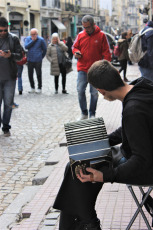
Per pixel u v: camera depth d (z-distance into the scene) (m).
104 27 72.19
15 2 37.41
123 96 2.30
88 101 10.02
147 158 2.14
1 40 6.43
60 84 13.80
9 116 6.64
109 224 3.26
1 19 6.34
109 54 6.83
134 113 2.14
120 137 2.70
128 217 3.36
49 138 6.57
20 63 11.00
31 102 10.06
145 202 2.69
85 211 2.58
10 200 4.25
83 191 2.54
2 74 6.44
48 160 5.22
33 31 11.24
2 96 6.65
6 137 6.68
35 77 16.31
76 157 2.33
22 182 4.73
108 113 7.86
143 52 5.71
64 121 7.76
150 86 2.24
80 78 7.05
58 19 51.28
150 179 2.27
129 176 2.22
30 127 7.34
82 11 61.44
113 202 3.69
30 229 3.40
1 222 3.71
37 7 43.44
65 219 2.67
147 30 5.67
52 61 11.11
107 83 2.28
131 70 18.69
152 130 2.17
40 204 3.88
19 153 5.81
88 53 6.82
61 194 2.59
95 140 2.36
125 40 13.59
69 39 24.14
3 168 5.18
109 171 2.28
